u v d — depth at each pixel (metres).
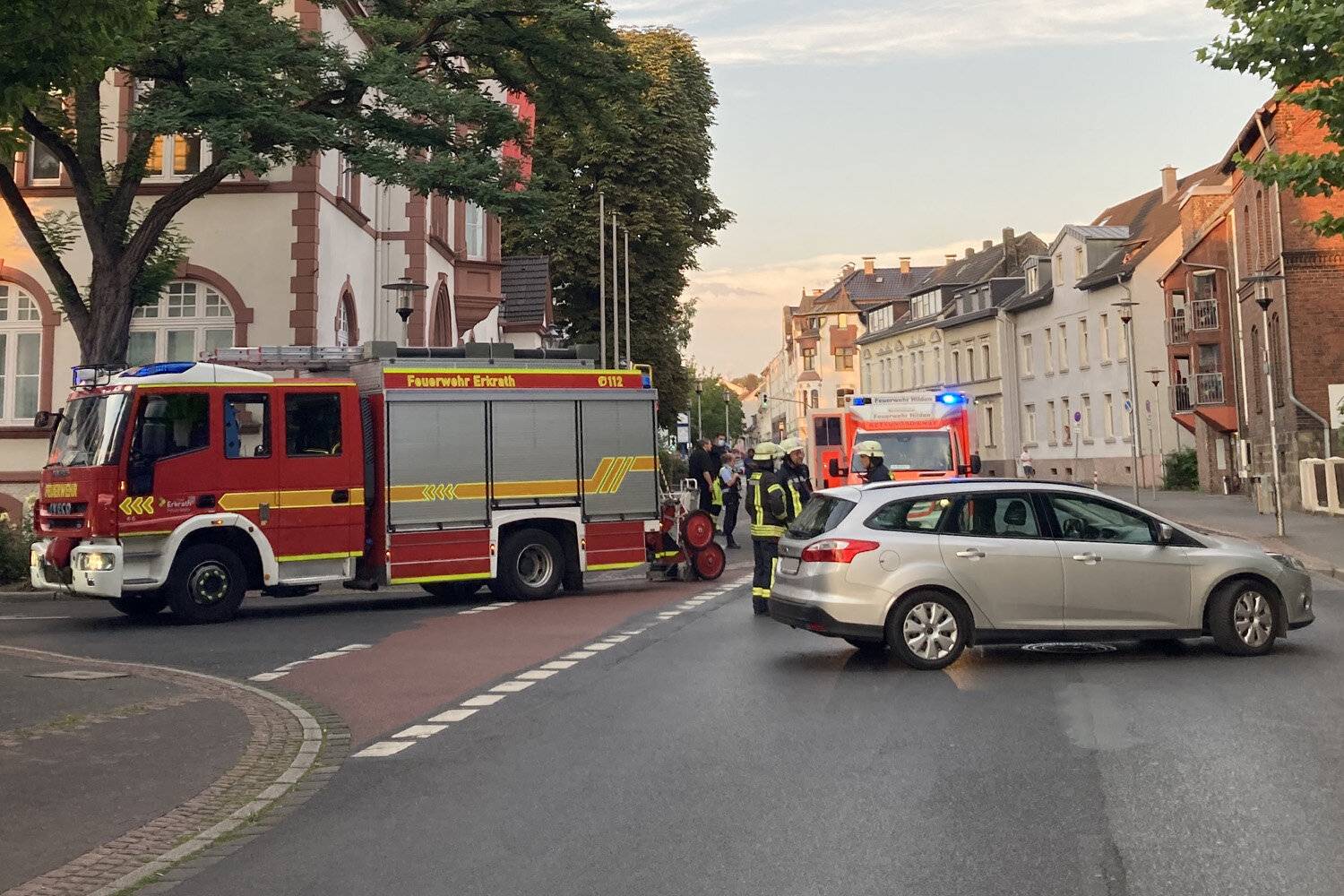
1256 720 8.69
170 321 26.14
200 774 7.78
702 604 17.19
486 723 9.26
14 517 25.78
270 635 14.80
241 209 26.16
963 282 90.00
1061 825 6.22
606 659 12.28
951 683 10.53
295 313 26.03
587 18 23.34
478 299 37.38
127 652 13.52
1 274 26.06
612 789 7.17
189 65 19.41
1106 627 11.54
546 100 25.22
